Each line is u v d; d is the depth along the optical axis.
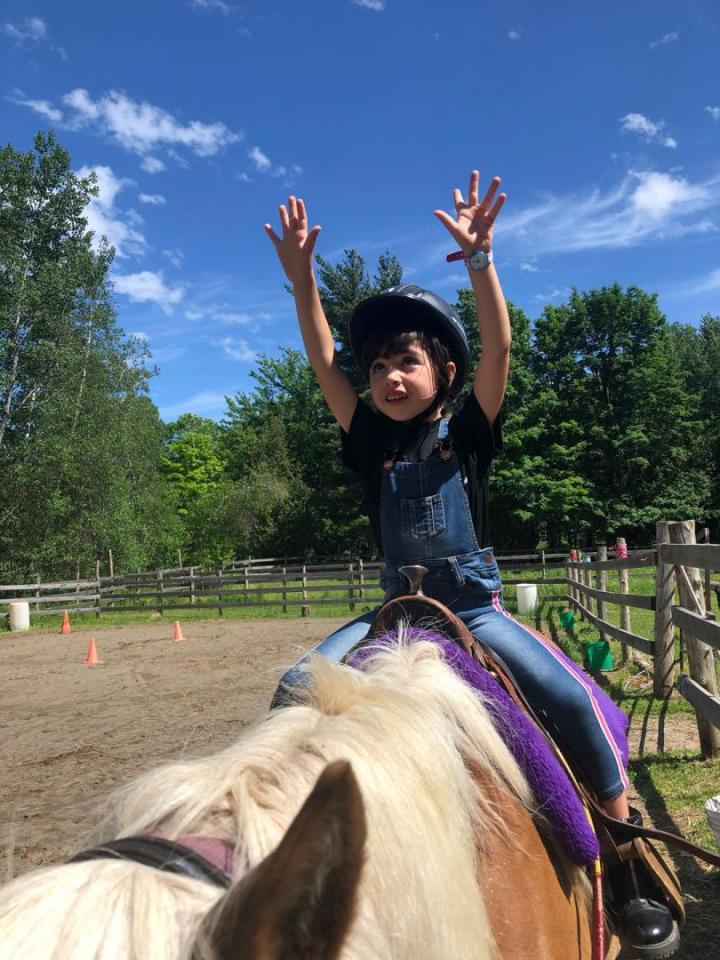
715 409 46.97
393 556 1.94
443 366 1.99
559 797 1.47
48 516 23.78
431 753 1.19
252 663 10.91
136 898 0.73
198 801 0.95
